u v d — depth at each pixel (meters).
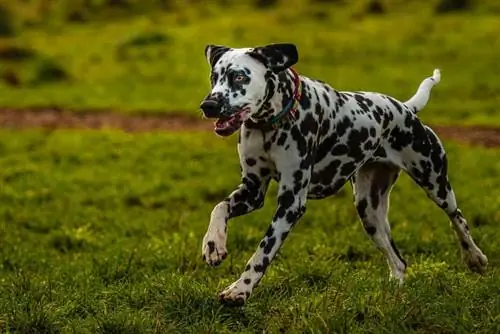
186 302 15.21
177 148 39.62
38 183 33.03
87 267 20.19
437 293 15.15
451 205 17.27
